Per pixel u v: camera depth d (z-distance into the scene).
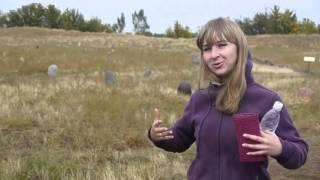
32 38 65.62
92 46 56.25
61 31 72.94
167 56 40.47
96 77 20.44
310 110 13.80
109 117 10.98
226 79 2.84
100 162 7.82
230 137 2.74
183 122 3.06
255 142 2.51
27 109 11.45
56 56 34.00
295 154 2.62
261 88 2.80
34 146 8.54
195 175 2.89
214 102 2.86
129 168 7.25
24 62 28.48
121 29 115.75
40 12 96.12
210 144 2.81
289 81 22.61
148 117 11.25
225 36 2.78
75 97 13.43
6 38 64.44
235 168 2.74
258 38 75.00
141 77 22.14
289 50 62.66
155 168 7.42
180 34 97.62
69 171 6.96
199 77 2.95
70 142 8.98
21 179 6.54
